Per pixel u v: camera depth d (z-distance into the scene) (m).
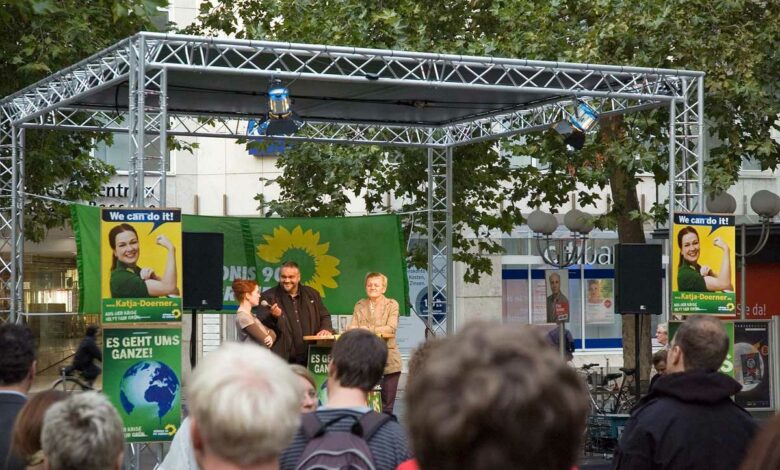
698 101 13.44
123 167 26.86
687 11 16.91
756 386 16.95
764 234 18.50
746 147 17.59
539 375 1.77
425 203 20.09
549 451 1.78
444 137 18.39
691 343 4.86
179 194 27.06
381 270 17.50
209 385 2.85
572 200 28.17
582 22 18.00
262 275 17.30
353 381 4.58
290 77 12.02
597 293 28.52
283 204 20.11
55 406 3.55
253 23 19.44
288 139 17.27
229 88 14.27
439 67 13.34
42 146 18.05
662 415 4.80
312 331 14.15
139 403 11.11
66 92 13.85
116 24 16.19
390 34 17.62
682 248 12.67
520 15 17.39
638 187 28.08
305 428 4.28
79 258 13.46
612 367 27.55
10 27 15.84
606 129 17.92
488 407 1.75
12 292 15.99
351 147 19.58
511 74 13.65
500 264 27.73
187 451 5.68
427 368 1.83
